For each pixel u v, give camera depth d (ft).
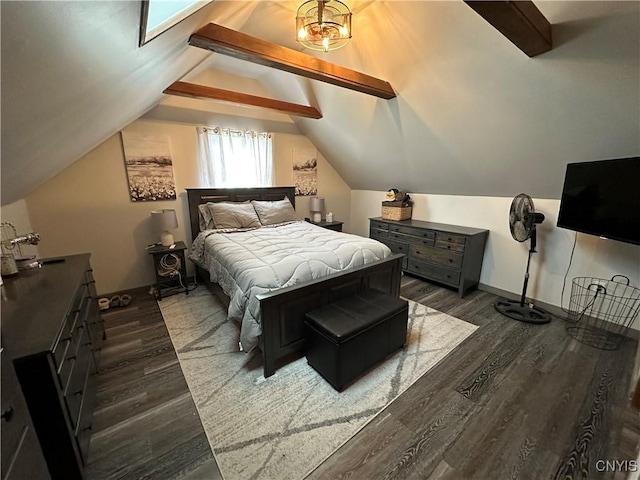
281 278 6.64
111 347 7.41
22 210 8.39
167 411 5.39
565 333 8.02
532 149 8.07
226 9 5.42
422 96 8.67
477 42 6.43
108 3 2.29
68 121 4.54
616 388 5.88
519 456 4.47
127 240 10.72
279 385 6.07
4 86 2.33
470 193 11.36
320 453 4.55
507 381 6.12
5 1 1.52
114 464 4.36
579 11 4.98
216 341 7.71
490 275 11.05
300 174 15.35
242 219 11.75
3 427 2.23
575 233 8.66
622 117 6.07
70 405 3.80
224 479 4.17
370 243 8.91
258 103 10.88
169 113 11.05
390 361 6.82
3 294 4.68
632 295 7.77
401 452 4.55
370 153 13.06
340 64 9.27
